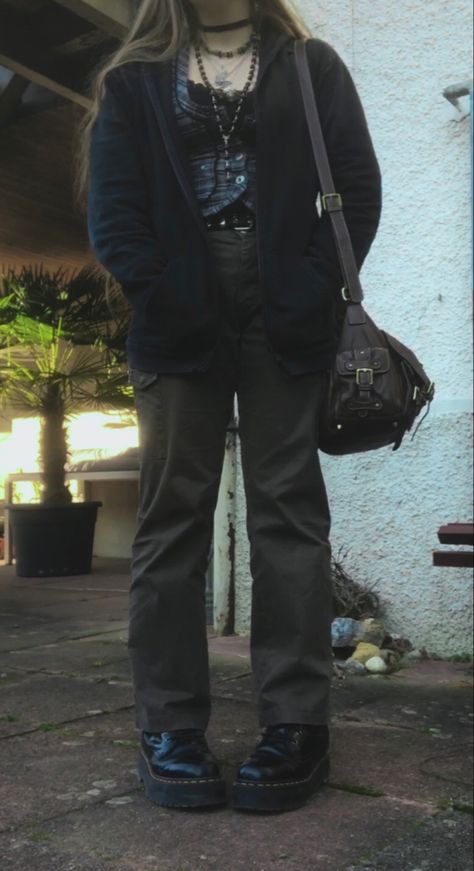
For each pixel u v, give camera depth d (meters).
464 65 2.72
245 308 1.61
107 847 1.36
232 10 1.63
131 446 6.95
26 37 3.71
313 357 1.60
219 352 1.60
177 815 1.48
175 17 1.63
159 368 1.57
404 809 1.51
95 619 3.79
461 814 1.49
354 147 1.61
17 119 5.27
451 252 2.72
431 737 1.93
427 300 2.75
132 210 1.58
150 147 1.59
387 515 2.81
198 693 1.60
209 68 1.62
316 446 1.65
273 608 1.62
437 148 2.76
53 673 2.65
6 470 7.63
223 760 1.77
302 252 1.58
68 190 6.04
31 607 4.20
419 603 2.76
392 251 2.82
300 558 1.62
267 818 1.47
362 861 1.30
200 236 1.55
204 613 1.65
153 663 1.60
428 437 2.74
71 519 5.70
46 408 5.75
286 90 1.60
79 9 3.06
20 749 1.86
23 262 7.36
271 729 1.59
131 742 1.91
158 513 1.61
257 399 1.63
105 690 2.41
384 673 2.53
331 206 1.57
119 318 5.12
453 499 2.70
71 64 3.87
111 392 5.68
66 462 5.91
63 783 1.65
